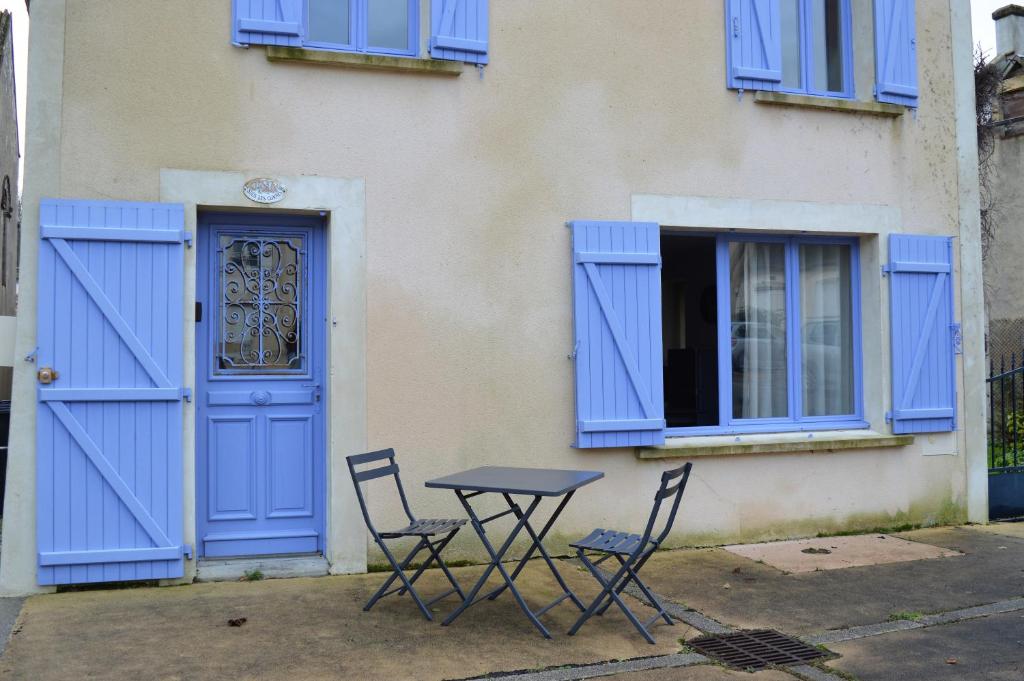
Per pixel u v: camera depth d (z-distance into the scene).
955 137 7.63
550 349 6.28
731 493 6.75
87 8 5.39
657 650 4.42
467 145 6.12
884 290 7.28
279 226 5.90
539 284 6.27
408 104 5.99
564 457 6.30
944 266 7.43
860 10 7.41
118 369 5.31
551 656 4.30
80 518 5.23
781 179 6.98
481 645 4.43
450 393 6.03
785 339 7.25
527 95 6.28
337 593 5.28
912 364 7.29
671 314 8.41
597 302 6.32
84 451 5.24
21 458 5.21
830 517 7.05
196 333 5.71
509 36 6.25
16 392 5.20
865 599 5.34
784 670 4.19
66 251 5.23
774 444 6.81
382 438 5.86
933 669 4.22
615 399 6.33
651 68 6.62
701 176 6.74
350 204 5.83
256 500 5.81
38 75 5.29
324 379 5.93
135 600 5.10
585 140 6.42
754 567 6.05
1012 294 12.27
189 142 5.54
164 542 5.34
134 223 5.35
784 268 7.27
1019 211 12.25
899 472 7.31
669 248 8.21
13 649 4.26
